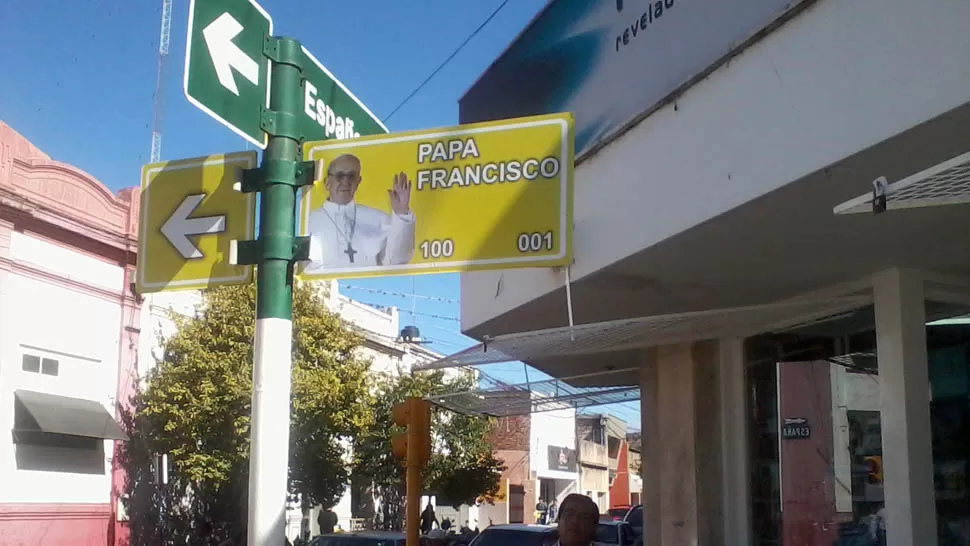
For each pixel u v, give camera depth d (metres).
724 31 5.55
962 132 4.27
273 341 4.96
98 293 19.59
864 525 7.22
